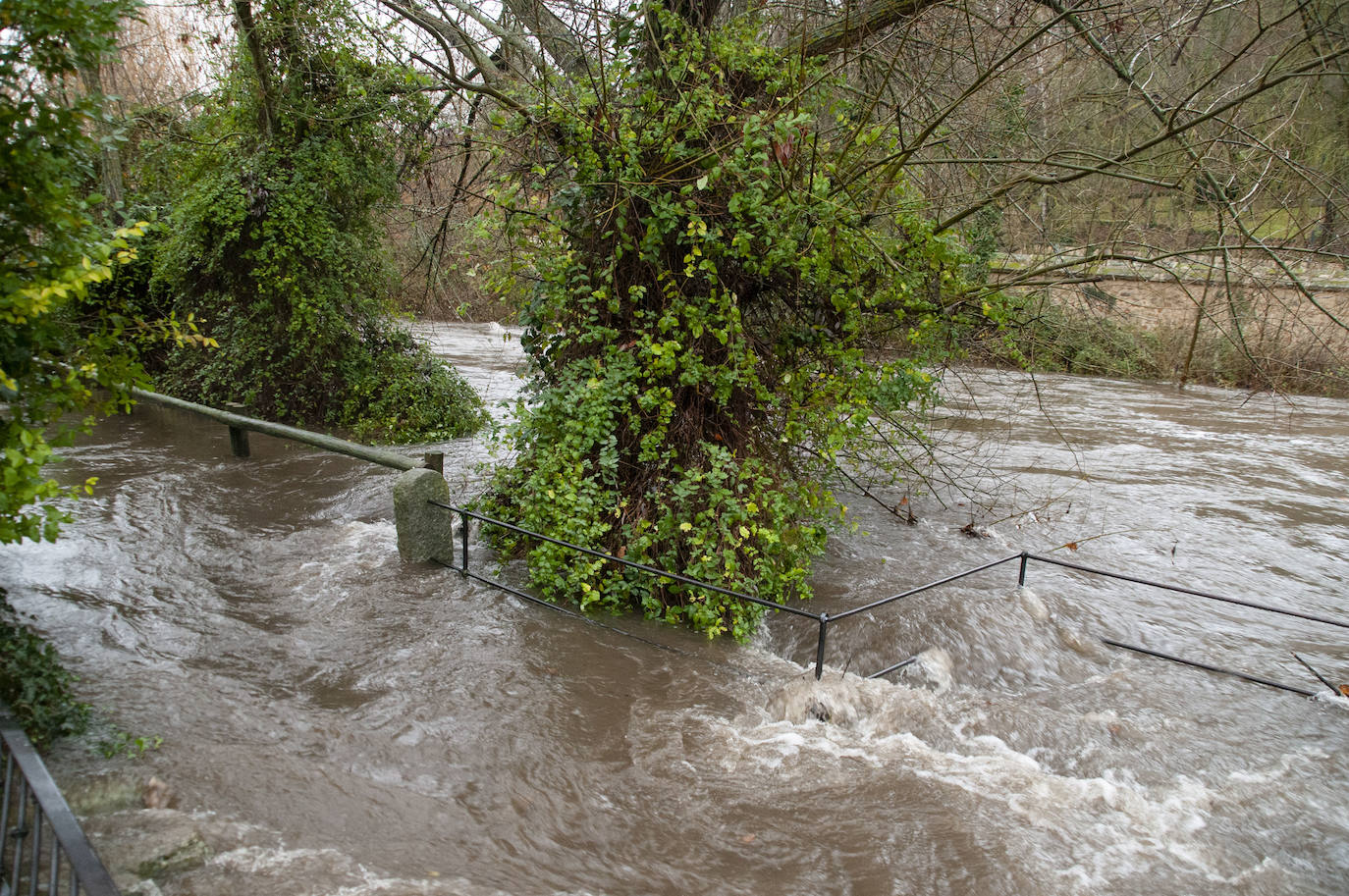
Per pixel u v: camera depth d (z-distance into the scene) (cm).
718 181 551
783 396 604
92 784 334
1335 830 384
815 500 601
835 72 580
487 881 317
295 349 1112
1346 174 657
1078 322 800
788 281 594
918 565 709
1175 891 338
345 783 371
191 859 303
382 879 309
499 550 666
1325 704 503
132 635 507
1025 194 729
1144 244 602
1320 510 931
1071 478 1035
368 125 1068
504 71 783
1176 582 708
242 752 385
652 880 331
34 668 395
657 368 567
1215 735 466
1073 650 568
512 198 602
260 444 1052
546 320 634
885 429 940
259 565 643
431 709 443
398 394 1157
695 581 507
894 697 472
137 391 1059
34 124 339
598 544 591
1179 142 544
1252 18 617
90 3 330
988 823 373
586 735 432
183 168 1193
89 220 361
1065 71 742
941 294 582
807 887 333
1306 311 1174
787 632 577
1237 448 1232
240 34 1058
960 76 706
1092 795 400
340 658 496
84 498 769
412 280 1394
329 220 1135
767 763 416
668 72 572
